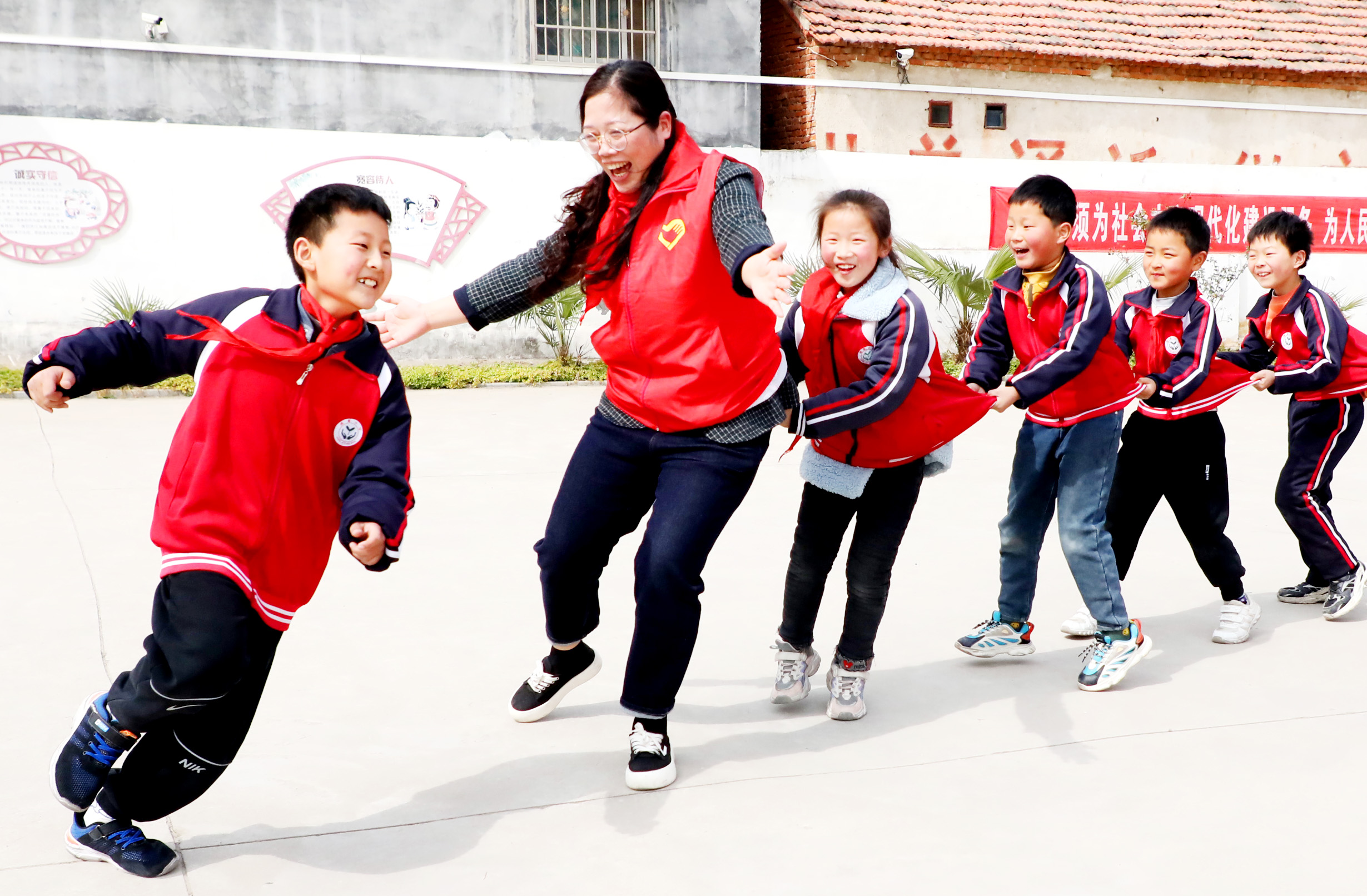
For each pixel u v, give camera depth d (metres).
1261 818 2.53
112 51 10.34
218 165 10.66
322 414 2.16
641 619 2.64
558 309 11.64
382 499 2.11
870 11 13.08
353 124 11.12
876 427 2.89
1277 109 13.47
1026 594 3.54
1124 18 14.12
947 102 13.16
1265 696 3.29
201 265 10.72
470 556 4.75
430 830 2.46
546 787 2.68
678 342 2.56
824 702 3.26
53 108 10.23
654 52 12.08
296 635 3.72
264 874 2.27
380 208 2.13
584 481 2.75
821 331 2.98
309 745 2.89
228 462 2.10
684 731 3.05
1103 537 3.34
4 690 3.17
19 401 9.09
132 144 10.40
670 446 2.66
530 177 11.64
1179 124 13.91
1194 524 3.76
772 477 6.62
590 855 2.36
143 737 2.19
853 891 2.22
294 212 2.13
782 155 12.34
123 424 8.03
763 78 12.00
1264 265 4.01
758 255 2.28
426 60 11.12
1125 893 2.22
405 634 3.74
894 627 3.95
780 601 4.21
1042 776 2.75
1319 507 4.07
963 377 3.50
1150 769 2.79
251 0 10.74
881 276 2.89
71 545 4.75
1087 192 13.26
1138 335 3.75
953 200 12.95
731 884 2.25
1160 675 3.48
